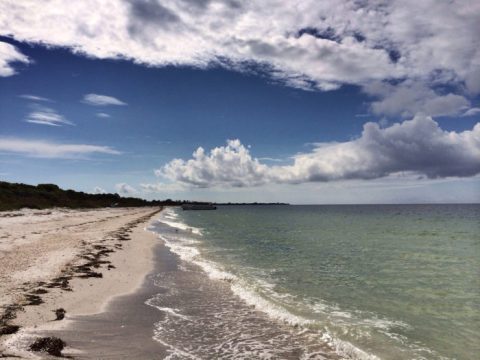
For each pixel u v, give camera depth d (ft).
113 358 28.04
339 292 54.60
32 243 86.48
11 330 31.50
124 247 95.35
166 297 48.24
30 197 296.51
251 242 124.47
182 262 77.20
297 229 188.96
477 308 46.75
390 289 56.90
